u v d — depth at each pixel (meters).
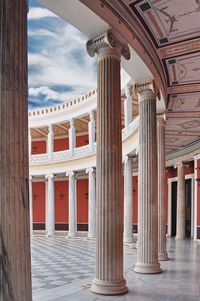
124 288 5.91
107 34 5.50
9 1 3.09
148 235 7.93
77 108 22.91
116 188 5.80
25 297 2.95
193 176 18.39
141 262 7.97
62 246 16.23
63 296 6.02
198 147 16.67
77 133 26.95
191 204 18.50
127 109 16.28
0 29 3.06
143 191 8.04
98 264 5.85
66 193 26.27
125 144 16.84
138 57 6.58
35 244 17.28
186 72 8.49
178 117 11.91
